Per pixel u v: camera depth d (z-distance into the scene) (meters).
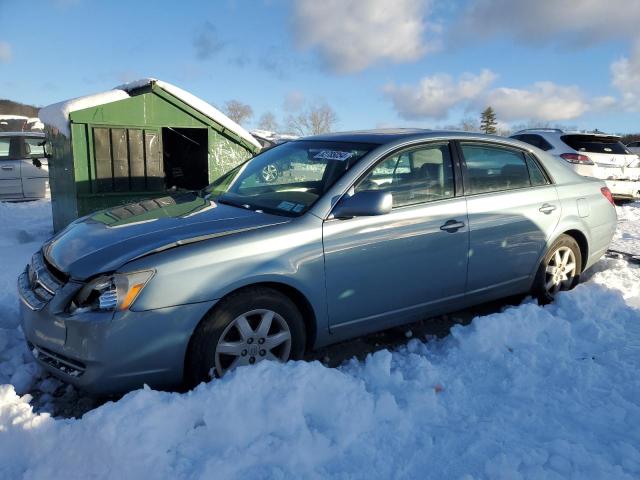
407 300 3.62
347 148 3.73
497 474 2.26
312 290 3.17
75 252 3.03
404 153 3.68
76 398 3.14
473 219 3.86
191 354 2.86
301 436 2.37
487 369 3.24
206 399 2.51
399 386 2.96
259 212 3.39
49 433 2.37
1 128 19.98
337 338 3.42
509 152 4.29
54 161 7.98
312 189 3.50
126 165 7.45
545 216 4.35
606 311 4.09
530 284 4.39
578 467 2.31
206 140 8.45
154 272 2.73
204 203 3.70
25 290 3.15
